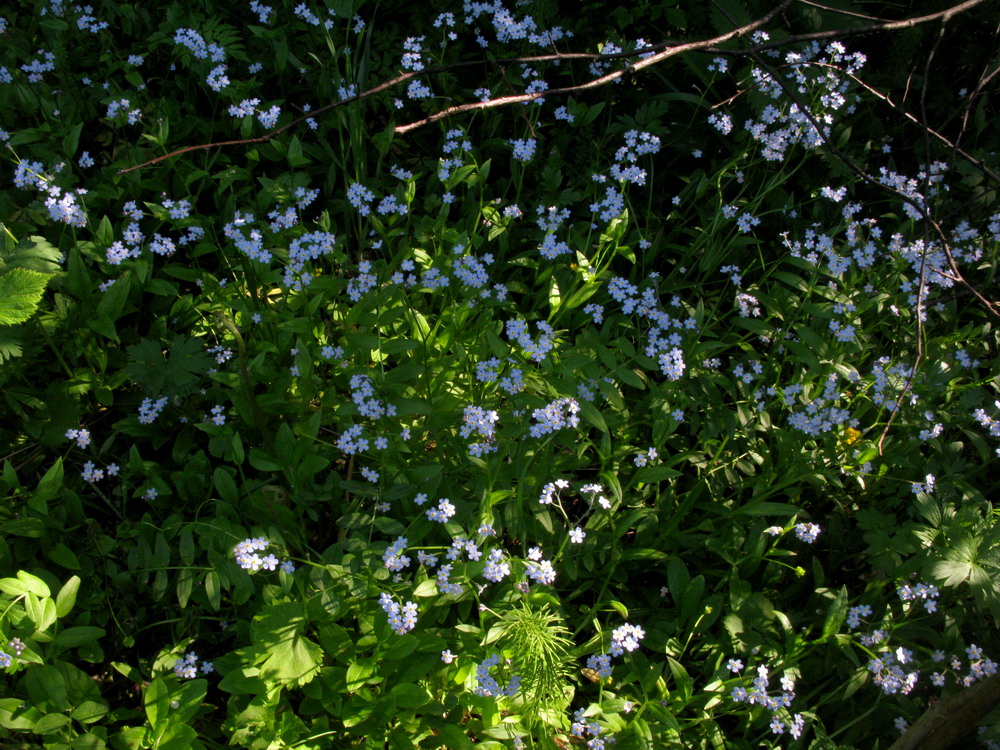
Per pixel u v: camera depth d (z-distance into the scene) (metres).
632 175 4.18
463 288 4.03
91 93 4.57
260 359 3.62
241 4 4.99
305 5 4.84
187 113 4.68
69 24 4.63
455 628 3.08
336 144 4.86
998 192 4.98
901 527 3.66
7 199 3.98
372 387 3.44
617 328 4.31
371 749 2.80
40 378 3.70
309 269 3.96
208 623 3.37
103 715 2.77
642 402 3.90
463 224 4.55
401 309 3.45
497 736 2.86
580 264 3.85
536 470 3.52
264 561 2.88
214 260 4.41
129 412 3.79
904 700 3.37
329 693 2.89
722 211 4.42
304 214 4.71
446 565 2.93
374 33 4.88
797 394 3.93
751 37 4.49
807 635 3.59
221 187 4.14
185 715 2.66
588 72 5.03
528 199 4.85
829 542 3.98
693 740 3.14
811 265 4.19
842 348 4.04
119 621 3.20
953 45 5.27
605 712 2.97
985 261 4.79
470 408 3.26
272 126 4.50
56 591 3.03
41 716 2.62
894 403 3.92
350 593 2.99
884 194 5.11
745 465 3.89
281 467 3.28
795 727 2.99
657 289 4.41
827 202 5.02
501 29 4.68
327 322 4.17
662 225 4.77
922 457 4.00
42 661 2.62
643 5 4.89
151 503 3.43
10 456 3.49
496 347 3.32
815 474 3.76
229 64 4.86
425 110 4.89
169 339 3.94
